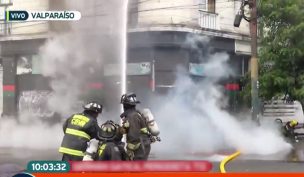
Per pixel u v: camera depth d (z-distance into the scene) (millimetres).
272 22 15984
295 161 12883
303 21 15195
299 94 15281
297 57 15516
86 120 6086
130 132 6566
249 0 16328
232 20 21891
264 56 16219
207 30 20391
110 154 5949
